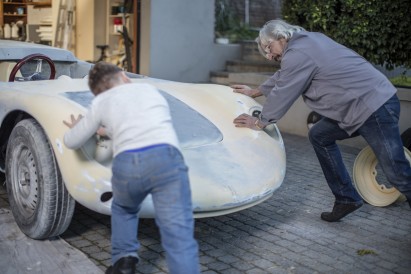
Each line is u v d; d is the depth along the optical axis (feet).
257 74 26.73
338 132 11.62
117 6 38.37
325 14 22.04
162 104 8.04
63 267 9.57
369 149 13.96
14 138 10.69
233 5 40.98
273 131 12.33
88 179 9.16
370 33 20.97
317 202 14.02
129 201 8.06
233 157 10.59
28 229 10.53
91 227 11.68
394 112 10.96
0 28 41.60
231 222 12.37
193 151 10.37
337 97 10.94
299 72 10.91
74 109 9.86
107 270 8.98
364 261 10.36
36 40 42.16
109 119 7.88
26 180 10.62
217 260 10.24
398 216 13.12
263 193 10.37
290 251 10.77
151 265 9.86
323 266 10.09
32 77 14.79
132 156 7.56
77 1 40.19
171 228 7.61
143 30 33.17
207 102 12.23
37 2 41.73
